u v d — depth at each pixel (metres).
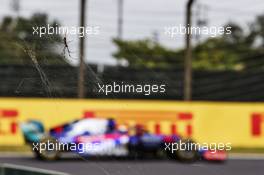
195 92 68.50
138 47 103.69
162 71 65.81
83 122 43.41
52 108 59.59
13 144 58.94
